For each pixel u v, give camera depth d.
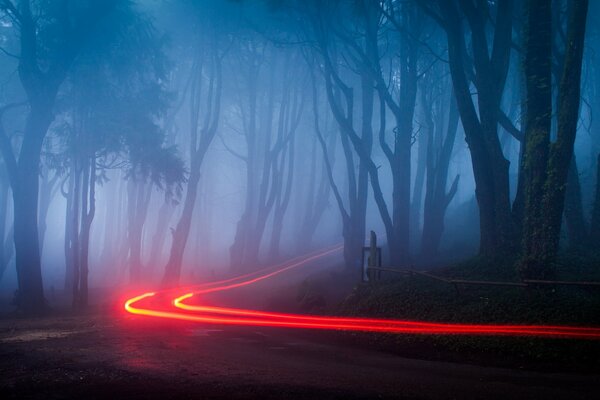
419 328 14.19
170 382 8.27
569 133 14.91
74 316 22.70
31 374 8.94
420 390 7.82
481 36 19.73
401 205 26.52
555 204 14.77
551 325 12.42
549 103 15.82
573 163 21.36
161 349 12.16
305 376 8.95
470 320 13.95
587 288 14.66
